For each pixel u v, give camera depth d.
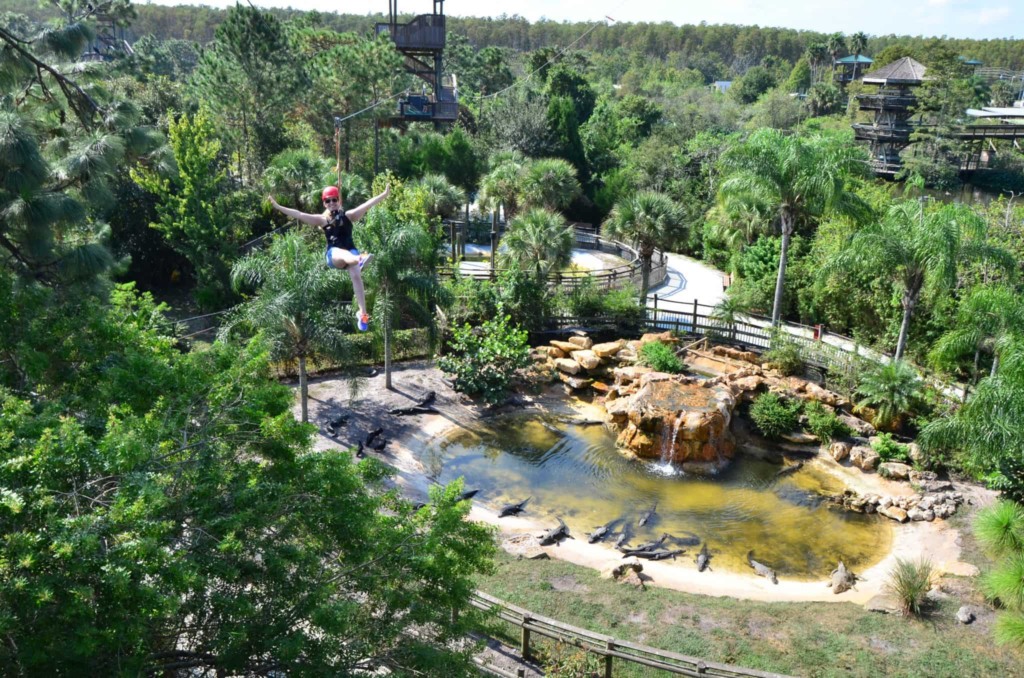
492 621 13.05
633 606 15.02
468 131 69.88
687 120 79.94
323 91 48.97
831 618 14.73
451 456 22.11
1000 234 28.06
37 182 11.77
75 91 13.93
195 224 33.69
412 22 53.53
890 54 94.06
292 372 26.36
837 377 25.80
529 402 26.34
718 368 27.77
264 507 8.55
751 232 39.47
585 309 32.12
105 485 8.14
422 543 8.93
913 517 18.98
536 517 18.91
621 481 21.12
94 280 13.18
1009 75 110.69
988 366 25.17
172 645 8.56
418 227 23.89
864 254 24.34
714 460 22.02
